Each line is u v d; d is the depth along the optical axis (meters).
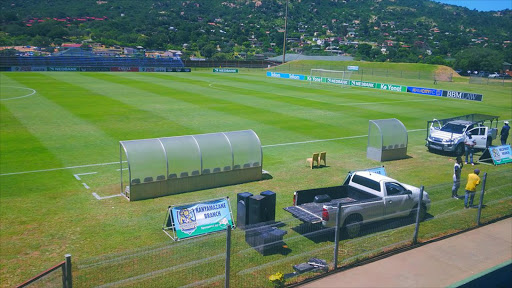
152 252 11.89
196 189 19.67
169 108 43.75
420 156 27.97
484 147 30.23
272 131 33.97
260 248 12.73
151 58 110.19
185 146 19.08
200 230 14.05
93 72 89.69
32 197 18.11
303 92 63.34
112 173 21.91
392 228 15.05
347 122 39.00
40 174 21.42
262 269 11.83
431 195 18.52
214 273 11.38
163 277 10.99
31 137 29.41
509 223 15.92
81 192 18.94
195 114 40.59
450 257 13.09
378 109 48.00
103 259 12.02
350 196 16.47
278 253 12.88
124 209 16.97
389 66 113.88
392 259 12.81
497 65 141.38
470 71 144.88
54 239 14.03
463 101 58.72
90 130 32.16
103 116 37.97
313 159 24.08
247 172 21.11
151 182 18.31
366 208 14.41
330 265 12.18
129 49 147.88
